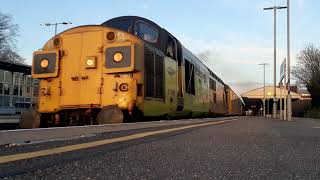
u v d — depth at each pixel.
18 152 4.64
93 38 10.99
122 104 10.38
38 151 4.79
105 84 10.62
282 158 5.25
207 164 4.57
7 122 14.55
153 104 11.95
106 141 6.41
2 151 4.67
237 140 7.69
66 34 11.34
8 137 5.24
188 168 4.25
